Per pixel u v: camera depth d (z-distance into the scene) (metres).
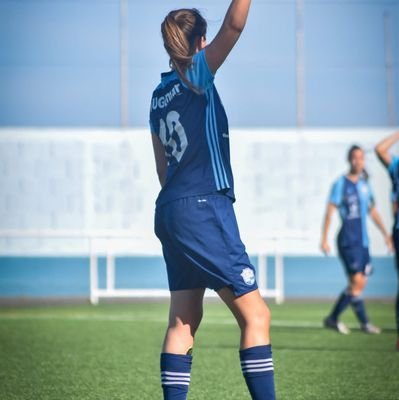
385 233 35.72
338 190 34.62
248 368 13.50
